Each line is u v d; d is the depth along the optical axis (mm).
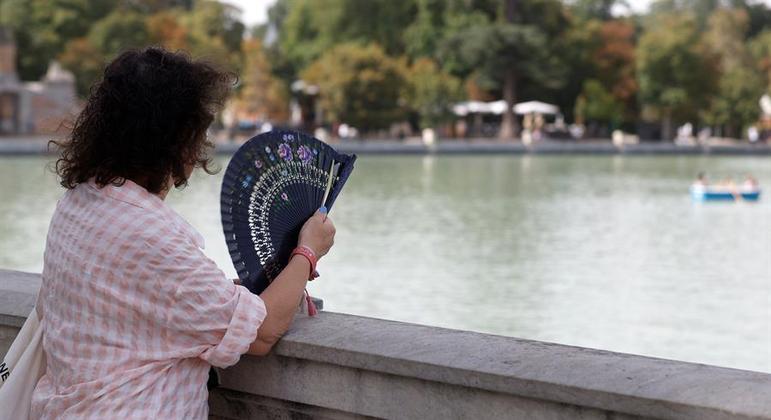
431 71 90812
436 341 3246
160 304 2961
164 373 2994
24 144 67188
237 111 92250
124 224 2980
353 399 3289
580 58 104188
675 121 108688
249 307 3045
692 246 29062
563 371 2949
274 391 3438
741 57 124750
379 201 42031
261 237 3381
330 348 3271
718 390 2771
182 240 3004
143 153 3018
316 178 3451
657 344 16219
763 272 24062
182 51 3213
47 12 86812
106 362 2971
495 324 17500
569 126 109688
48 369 3113
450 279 22031
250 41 107000
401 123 94188
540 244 28906
